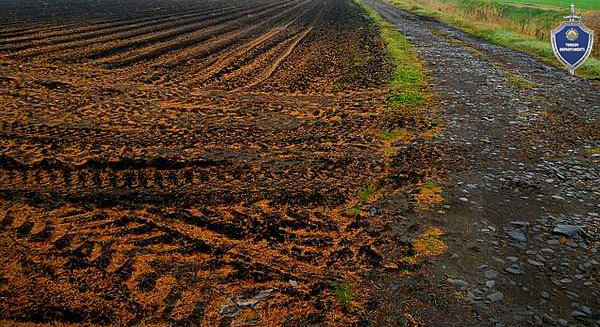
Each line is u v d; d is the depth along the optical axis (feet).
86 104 30.58
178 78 39.52
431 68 47.70
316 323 11.68
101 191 18.39
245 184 19.49
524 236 15.80
